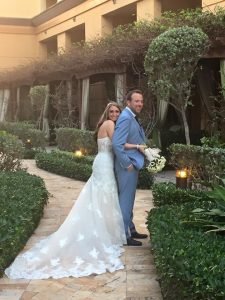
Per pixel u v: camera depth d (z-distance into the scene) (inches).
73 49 645.9
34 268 168.1
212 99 427.8
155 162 200.4
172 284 132.0
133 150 196.2
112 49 478.6
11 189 244.2
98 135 201.2
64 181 393.4
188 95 345.7
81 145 506.0
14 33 1057.5
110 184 193.9
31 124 729.6
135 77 485.7
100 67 536.1
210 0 503.8
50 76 728.3
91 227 185.9
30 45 1070.4
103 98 668.1
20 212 200.2
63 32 920.3
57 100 693.3
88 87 593.0
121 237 196.1
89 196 191.6
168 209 196.4
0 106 920.9
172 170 451.8
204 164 276.8
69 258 175.6
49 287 153.7
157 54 331.3
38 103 713.0
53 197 313.4
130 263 176.2
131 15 749.9
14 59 1061.1
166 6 643.5
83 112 602.2
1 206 202.2
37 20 1029.8
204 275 119.8
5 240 165.8
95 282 158.1
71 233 181.6
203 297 115.6
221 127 408.8
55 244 177.9
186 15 416.5
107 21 754.8
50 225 234.8
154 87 349.7
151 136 447.2
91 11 787.4
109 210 192.5
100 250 181.0
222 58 380.2
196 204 199.9
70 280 160.1
